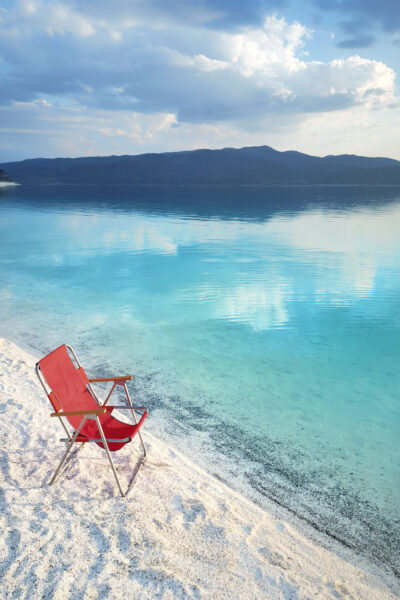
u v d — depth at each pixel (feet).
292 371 18.88
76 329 24.02
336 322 26.00
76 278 38.01
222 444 13.00
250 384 17.46
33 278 37.86
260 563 8.07
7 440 11.83
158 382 17.42
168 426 13.96
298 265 44.42
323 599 7.40
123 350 20.92
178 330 24.14
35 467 10.62
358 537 9.45
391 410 15.51
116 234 68.85
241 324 25.46
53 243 59.21
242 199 191.31
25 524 8.51
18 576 7.28
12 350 20.17
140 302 30.14
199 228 77.30
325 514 10.12
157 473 10.78
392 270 41.68
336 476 11.62
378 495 10.90
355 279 37.91
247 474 11.53
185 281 37.09
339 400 16.22
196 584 7.36
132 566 7.64
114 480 10.30
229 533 8.80
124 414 14.67
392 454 12.74
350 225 82.94
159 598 7.02
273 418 14.74
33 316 26.40
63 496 9.52
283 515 9.96
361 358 20.51
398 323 25.85
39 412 13.70
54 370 10.04
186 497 9.87
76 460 11.03
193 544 8.36
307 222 89.04
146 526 8.71
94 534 8.38
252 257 49.14
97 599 6.92
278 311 28.22
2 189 304.50
